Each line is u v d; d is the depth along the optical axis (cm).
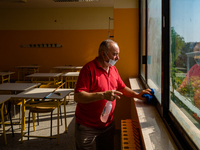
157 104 157
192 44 84
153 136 111
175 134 105
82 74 154
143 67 267
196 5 78
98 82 156
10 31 934
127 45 313
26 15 920
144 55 252
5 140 283
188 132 91
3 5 867
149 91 179
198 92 79
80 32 912
